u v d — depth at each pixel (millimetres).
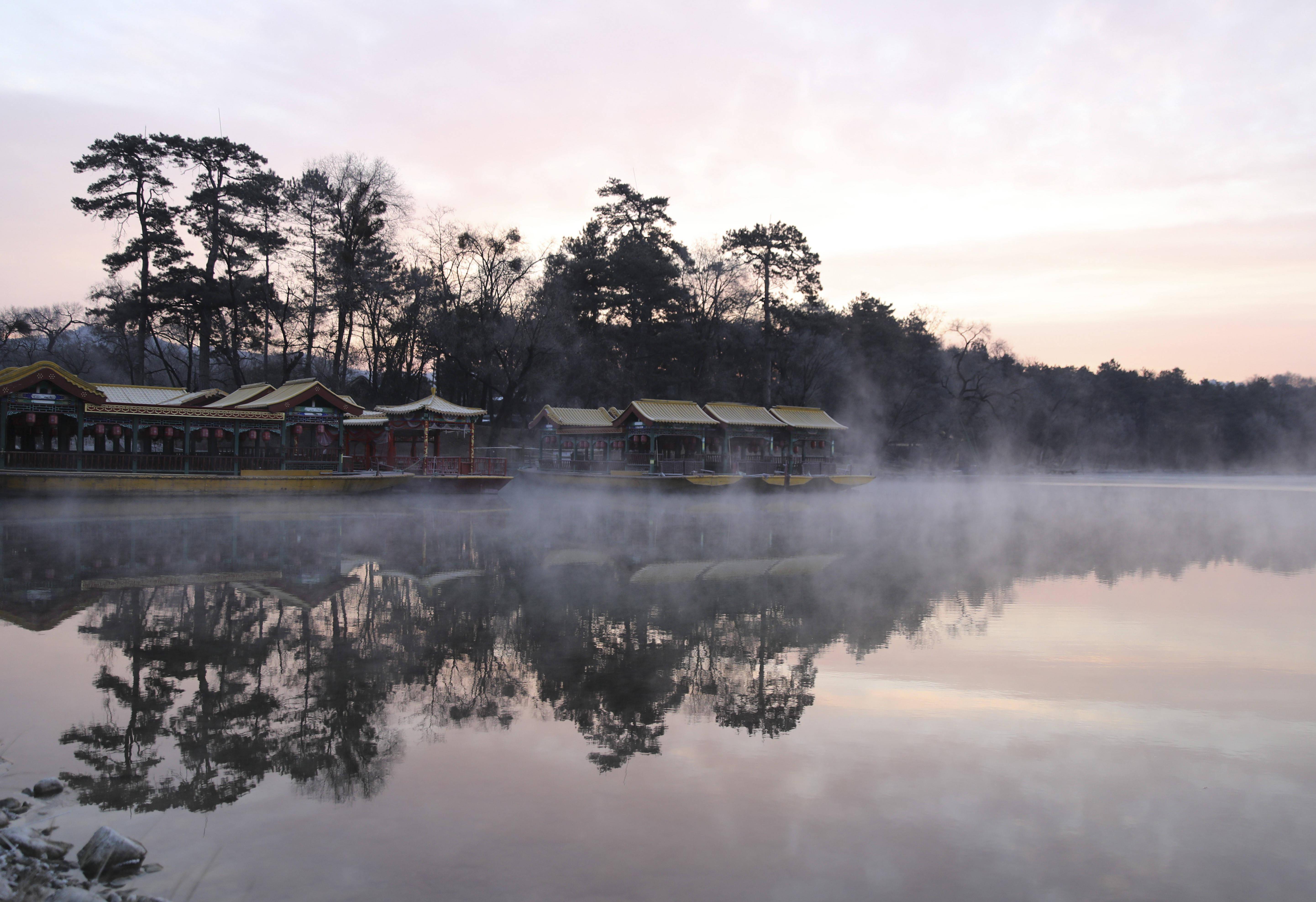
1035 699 12930
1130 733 11523
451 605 18781
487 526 36344
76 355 70938
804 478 57375
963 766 10312
